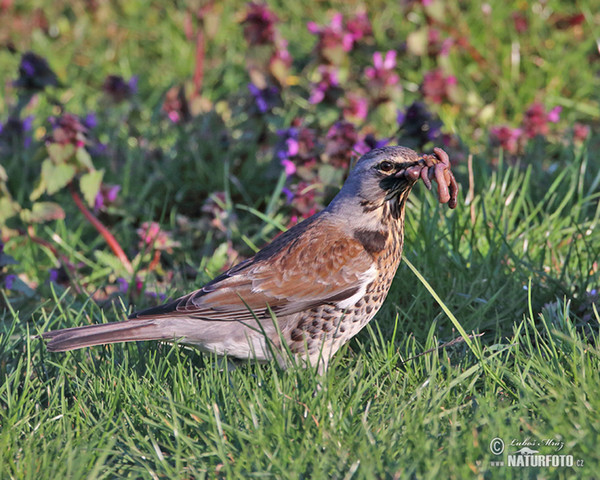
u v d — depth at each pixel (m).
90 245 11.96
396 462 6.33
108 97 14.23
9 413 7.22
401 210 8.20
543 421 6.75
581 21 16.56
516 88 15.60
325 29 13.98
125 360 8.03
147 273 10.34
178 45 17.45
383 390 7.73
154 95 15.92
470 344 7.70
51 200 12.74
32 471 6.38
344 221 8.12
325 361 8.22
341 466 6.32
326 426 6.82
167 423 7.01
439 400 7.19
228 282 7.95
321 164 11.25
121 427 7.20
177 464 6.50
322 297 7.98
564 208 11.44
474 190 11.55
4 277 10.25
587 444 6.18
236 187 12.80
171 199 12.93
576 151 12.77
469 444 6.33
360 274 8.02
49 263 11.29
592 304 8.79
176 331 7.82
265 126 13.30
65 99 15.81
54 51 17.62
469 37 16.09
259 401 7.10
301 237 8.10
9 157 13.03
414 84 15.23
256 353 8.03
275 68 13.20
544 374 7.36
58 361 8.30
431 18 15.27
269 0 18.31
